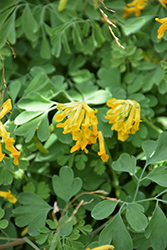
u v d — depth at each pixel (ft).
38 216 1.40
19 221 1.39
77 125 1.33
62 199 1.44
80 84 1.50
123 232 1.34
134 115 1.36
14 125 1.41
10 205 1.44
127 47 1.49
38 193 1.45
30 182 1.45
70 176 1.41
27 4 1.51
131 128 1.40
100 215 1.35
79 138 1.34
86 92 1.48
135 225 1.32
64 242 1.38
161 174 1.37
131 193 1.45
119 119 1.36
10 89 1.46
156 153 1.39
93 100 1.45
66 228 1.37
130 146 1.50
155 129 1.47
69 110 1.34
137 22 1.49
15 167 1.39
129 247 1.33
